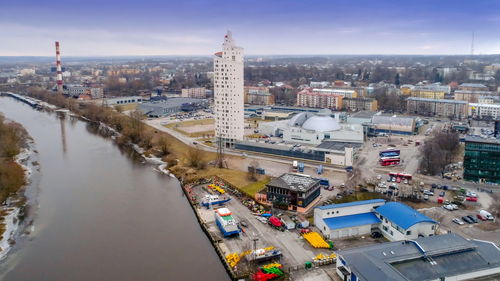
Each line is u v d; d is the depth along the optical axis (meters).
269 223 156.00
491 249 117.88
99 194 197.00
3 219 166.88
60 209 177.25
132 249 140.25
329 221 145.75
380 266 107.62
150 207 180.25
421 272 106.50
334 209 147.88
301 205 166.12
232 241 142.12
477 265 109.75
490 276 109.19
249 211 170.00
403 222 135.50
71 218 167.38
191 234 152.62
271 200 175.00
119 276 123.19
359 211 152.50
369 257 113.12
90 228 157.75
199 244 144.38
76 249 140.62
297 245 138.25
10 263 131.50
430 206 171.00
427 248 115.94
